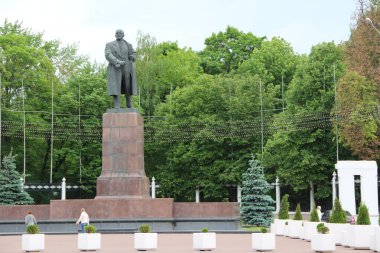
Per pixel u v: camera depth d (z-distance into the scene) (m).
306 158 58.41
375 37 56.25
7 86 63.66
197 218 37.59
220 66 86.62
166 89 79.50
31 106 65.69
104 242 29.53
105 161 37.72
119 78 38.38
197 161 64.38
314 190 64.19
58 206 37.41
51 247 27.06
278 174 60.12
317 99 61.00
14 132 62.38
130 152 37.69
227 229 37.53
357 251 23.83
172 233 36.25
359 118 53.84
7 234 36.75
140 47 76.62
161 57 80.38
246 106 66.00
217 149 64.44
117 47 38.75
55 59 73.00
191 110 67.44
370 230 25.02
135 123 37.94
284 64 82.31
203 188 65.25
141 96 74.56
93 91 65.94
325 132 60.31
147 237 24.80
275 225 37.06
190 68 82.19
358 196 59.53
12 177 52.59
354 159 60.72
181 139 65.69
